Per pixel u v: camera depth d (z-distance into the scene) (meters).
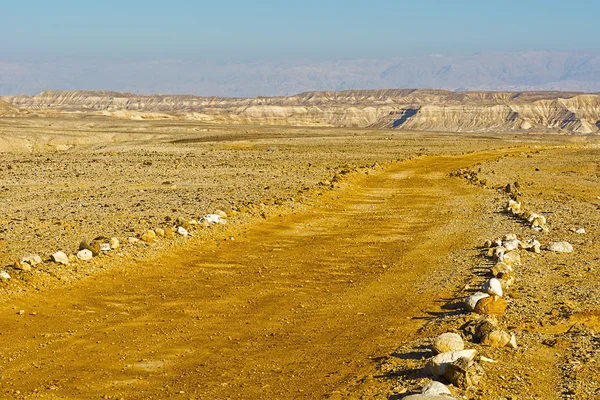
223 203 27.30
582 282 15.05
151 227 21.45
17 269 15.58
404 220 25.33
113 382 10.13
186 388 9.82
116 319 13.27
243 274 16.92
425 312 13.28
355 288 15.55
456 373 8.86
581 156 59.53
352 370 10.14
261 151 67.25
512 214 25.66
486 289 13.75
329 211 27.39
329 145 78.38
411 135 112.62
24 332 12.41
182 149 69.81
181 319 13.30
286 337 12.12
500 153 65.75
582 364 9.83
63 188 34.56
